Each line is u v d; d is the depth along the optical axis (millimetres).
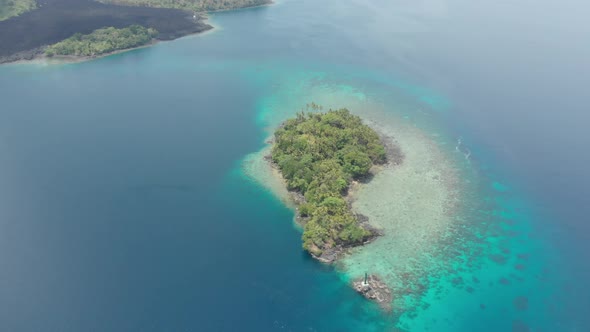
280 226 110062
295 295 91875
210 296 91000
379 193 122125
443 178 129875
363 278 95562
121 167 133000
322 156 126875
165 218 112438
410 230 109625
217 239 105750
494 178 130750
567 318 88625
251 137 150625
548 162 138625
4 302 88625
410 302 90875
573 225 113438
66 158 136875
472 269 99375
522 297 92875
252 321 86250
